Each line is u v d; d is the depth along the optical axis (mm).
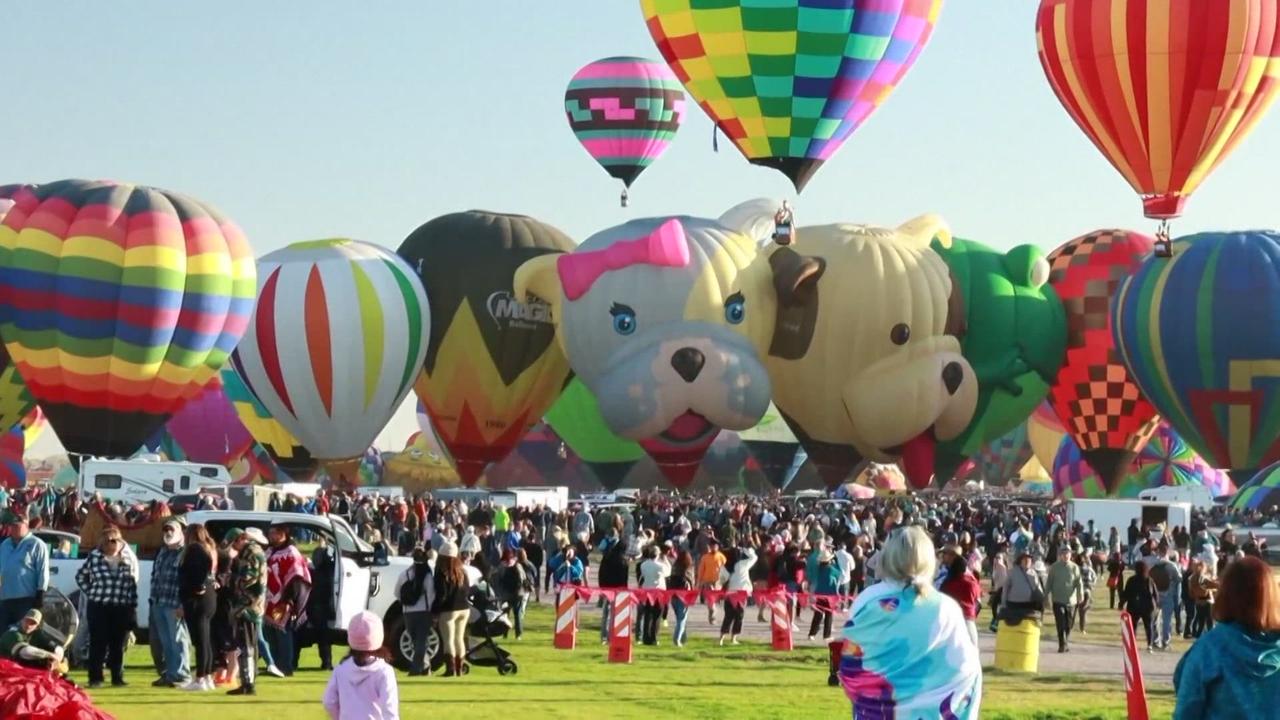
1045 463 85562
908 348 49812
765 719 17078
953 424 50969
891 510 51812
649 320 48344
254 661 17969
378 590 20656
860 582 35000
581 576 30000
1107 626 32688
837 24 38250
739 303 48781
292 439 62375
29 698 8375
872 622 7598
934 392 49750
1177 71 39500
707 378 47625
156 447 79938
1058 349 54531
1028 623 23156
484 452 55000
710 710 17797
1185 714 7418
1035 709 18500
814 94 38969
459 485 91125
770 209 51719
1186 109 39938
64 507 38000
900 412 49469
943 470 53531
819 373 49969
